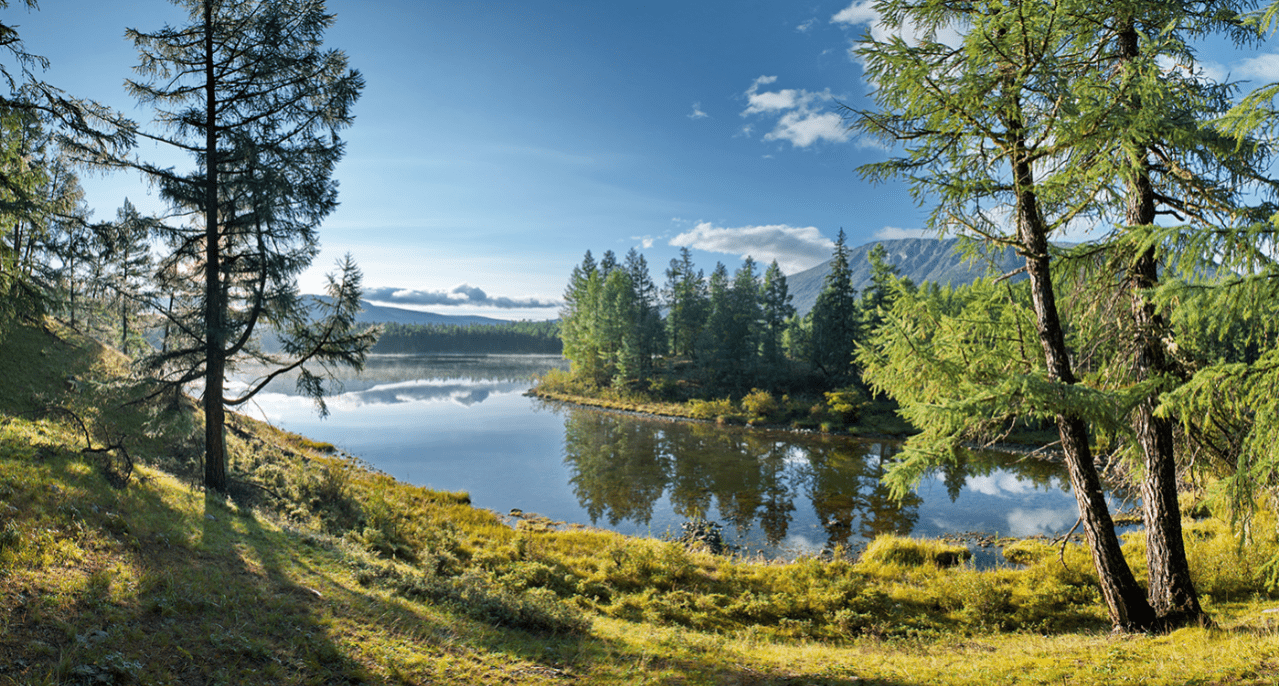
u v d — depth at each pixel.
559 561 14.77
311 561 9.87
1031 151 7.96
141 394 13.27
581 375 72.12
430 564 11.71
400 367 122.31
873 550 16.73
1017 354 9.96
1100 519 8.98
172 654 5.60
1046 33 7.19
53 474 9.12
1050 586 12.57
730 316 64.44
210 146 13.50
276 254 13.73
